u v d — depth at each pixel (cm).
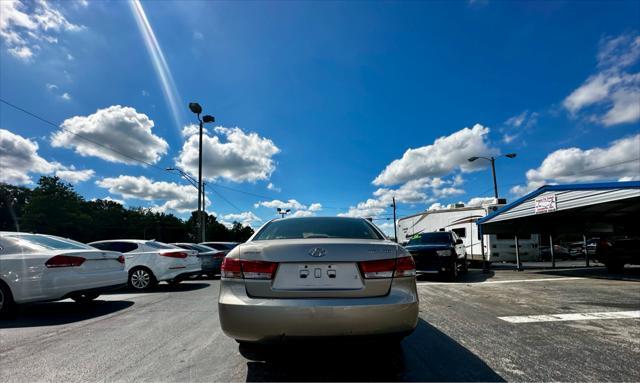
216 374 320
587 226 1727
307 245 305
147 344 416
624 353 362
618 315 544
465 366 329
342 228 394
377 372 317
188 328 495
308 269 298
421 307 619
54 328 504
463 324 491
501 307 616
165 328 496
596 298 701
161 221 8862
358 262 299
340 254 300
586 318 525
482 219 1659
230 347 400
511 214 1471
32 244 609
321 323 277
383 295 295
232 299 295
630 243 1278
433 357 354
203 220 2030
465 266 1366
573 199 1159
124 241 986
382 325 282
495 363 337
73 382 305
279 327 279
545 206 1277
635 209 1316
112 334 465
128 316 584
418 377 305
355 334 279
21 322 544
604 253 1365
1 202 6675
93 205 7762
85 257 620
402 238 2569
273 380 304
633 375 304
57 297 577
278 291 292
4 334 471
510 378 300
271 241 325
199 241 1989
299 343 284
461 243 1373
